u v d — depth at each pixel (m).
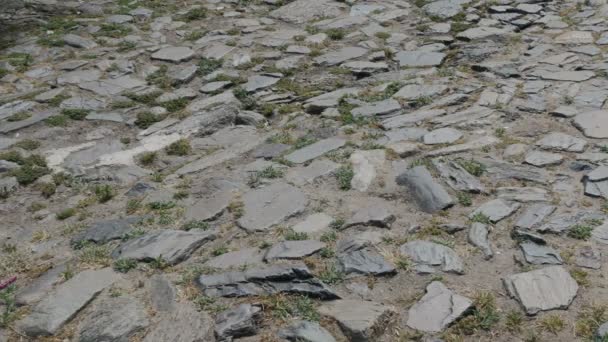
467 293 4.15
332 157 6.20
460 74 8.30
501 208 5.07
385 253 4.62
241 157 6.59
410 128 6.77
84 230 5.49
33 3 12.34
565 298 3.99
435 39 9.68
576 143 6.07
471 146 6.15
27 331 4.16
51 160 6.88
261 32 10.52
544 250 4.50
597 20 9.78
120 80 8.88
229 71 9.08
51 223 5.74
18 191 6.34
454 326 3.87
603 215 4.85
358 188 5.62
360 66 8.88
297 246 4.77
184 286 4.45
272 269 4.47
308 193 5.61
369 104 7.57
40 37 10.64
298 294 4.24
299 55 9.48
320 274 4.43
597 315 3.82
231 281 4.42
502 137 6.35
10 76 9.11
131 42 10.27
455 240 4.77
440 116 7.00
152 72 9.15
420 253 4.58
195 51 9.78
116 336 4.01
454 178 5.57
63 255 5.13
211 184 6.00
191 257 4.86
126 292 4.47
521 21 10.06
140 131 7.52
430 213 5.15
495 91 7.56
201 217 5.43
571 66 8.16
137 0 12.55
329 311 4.04
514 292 4.10
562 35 9.34
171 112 8.01
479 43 9.34
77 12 12.02
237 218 5.35
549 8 10.60
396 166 5.93
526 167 5.72
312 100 7.91
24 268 4.99
